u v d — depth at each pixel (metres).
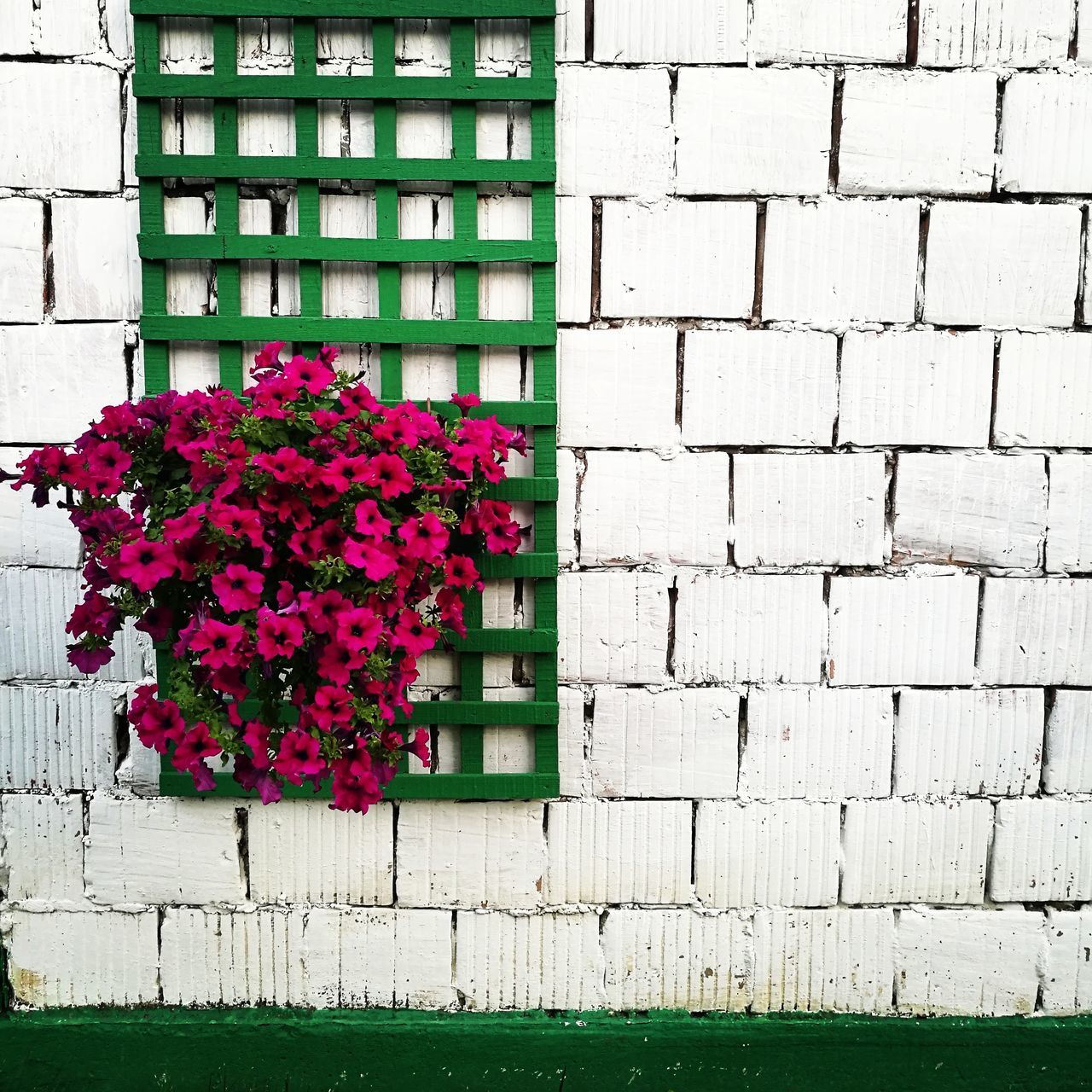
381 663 1.79
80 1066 2.28
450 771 2.27
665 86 2.12
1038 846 2.29
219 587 1.74
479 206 2.13
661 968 2.32
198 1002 2.32
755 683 2.25
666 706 2.25
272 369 1.97
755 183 2.14
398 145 2.12
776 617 2.23
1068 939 2.31
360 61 2.09
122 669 2.24
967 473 2.21
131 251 2.15
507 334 2.10
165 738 1.82
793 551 2.22
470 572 1.96
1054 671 2.25
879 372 2.18
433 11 2.04
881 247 2.16
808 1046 2.31
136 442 1.91
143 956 2.31
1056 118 2.13
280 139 2.12
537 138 2.07
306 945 2.30
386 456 1.84
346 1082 2.29
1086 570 2.23
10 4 2.09
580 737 2.26
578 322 2.16
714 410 2.18
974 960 2.32
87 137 2.12
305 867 2.28
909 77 2.12
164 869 2.28
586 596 2.22
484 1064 2.29
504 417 2.12
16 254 2.14
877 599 2.23
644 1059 2.30
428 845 2.28
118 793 2.27
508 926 2.30
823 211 2.15
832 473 2.20
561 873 2.29
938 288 2.17
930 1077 2.32
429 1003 2.32
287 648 1.73
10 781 2.26
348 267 2.14
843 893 2.30
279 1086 2.29
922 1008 2.33
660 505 2.20
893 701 2.26
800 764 2.27
